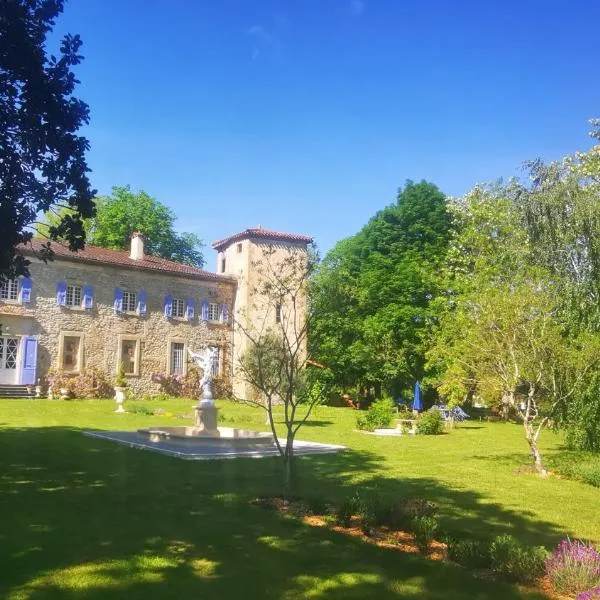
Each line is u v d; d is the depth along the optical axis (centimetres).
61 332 3030
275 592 556
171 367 3394
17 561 609
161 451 1402
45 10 774
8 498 897
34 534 706
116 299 3228
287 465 980
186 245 4762
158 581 570
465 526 852
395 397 3644
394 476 1238
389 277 3534
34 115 766
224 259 3803
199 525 780
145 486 1023
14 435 1620
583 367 1389
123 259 3325
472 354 1459
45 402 2614
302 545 707
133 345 3269
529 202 1748
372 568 634
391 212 3747
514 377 1395
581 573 587
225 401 3203
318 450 1541
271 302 1130
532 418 1409
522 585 603
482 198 2686
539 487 1179
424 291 3409
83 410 2405
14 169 775
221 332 3275
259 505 908
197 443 1538
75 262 3095
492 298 1409
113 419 2167
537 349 1369
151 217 4431
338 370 3206
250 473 1193
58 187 807
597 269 1544
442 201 3691
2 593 525
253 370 1366
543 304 1388
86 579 566
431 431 2238
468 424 2786
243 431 1805
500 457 1599
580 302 1531
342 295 1120
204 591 550
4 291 2884
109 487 1005
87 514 815
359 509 841
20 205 792
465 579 611
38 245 2975
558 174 1727
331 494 1022
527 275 1484
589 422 1498
